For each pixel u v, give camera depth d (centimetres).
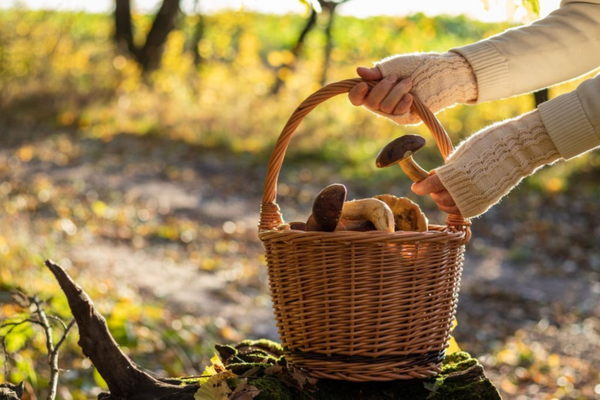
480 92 201
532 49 202
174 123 1270
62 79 1390
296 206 958
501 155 185
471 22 1441
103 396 191
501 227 918
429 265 181
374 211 187
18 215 647
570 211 971
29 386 275
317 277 180
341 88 196
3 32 1400
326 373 184
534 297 696
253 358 216
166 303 525
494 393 193
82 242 649
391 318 180
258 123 1260
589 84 183
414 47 1516
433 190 190
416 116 207
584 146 182
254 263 711
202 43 1734
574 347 578
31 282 400
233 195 977
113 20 1672
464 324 620
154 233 755
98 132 1214
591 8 205
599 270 800
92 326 183
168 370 364
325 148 1167
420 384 195
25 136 1145
